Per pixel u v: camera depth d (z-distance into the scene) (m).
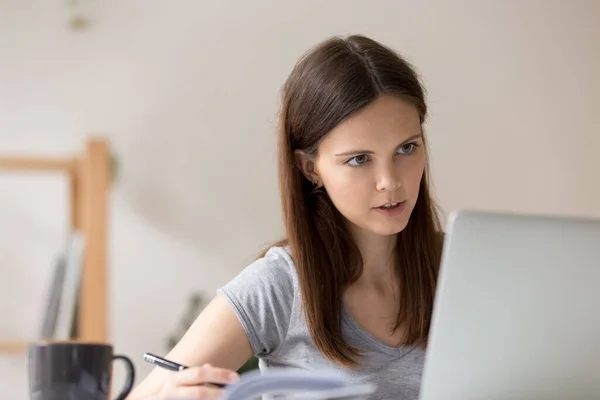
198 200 3.57
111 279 3.49
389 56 1.54
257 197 3.61
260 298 1.61
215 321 1.58
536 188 3.83
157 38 3.58
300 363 1.61
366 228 1.55
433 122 3.77
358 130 1.48
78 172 2.87
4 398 3.33
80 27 3.53
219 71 3.62
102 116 3.53
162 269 3.53
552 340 1.07
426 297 1.62
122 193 3.52
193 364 1.53
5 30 3.49
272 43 3.65
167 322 3.52
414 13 3.78
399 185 1.50
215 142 3.60
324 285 1.60
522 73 3.85
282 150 1.64
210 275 3.56
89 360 1.15
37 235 3.44
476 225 1.07
